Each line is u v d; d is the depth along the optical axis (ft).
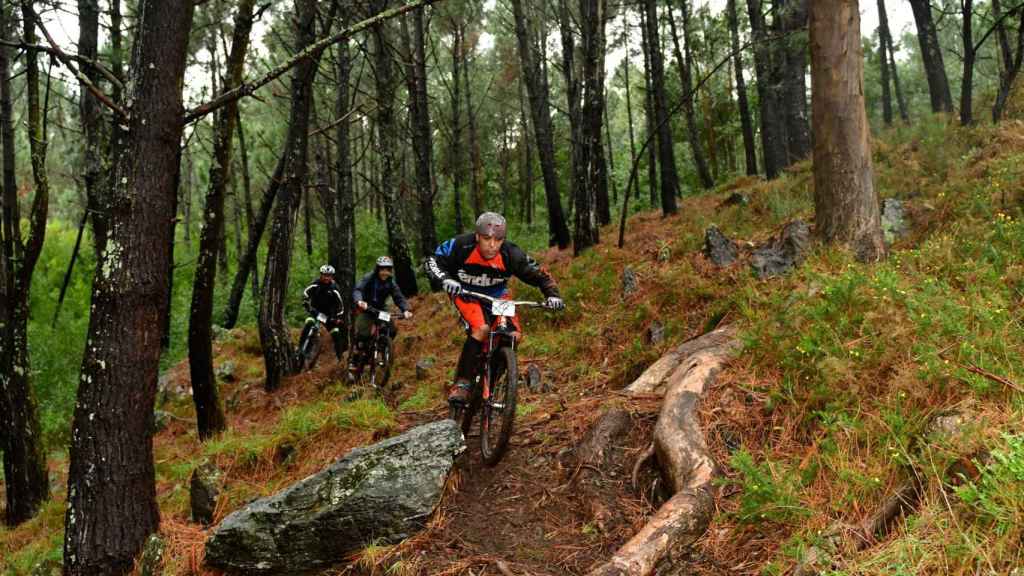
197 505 16.37
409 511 12.91
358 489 12.85
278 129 75.36
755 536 10.63
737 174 80.48
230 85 23.30
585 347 24.34
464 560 11.84
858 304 15.30
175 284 66.28
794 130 51.31
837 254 20.44
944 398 11.19
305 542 12.60
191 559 13.53
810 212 28.25
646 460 14.01
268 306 31.53
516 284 34.12
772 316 17.10
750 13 50.96
